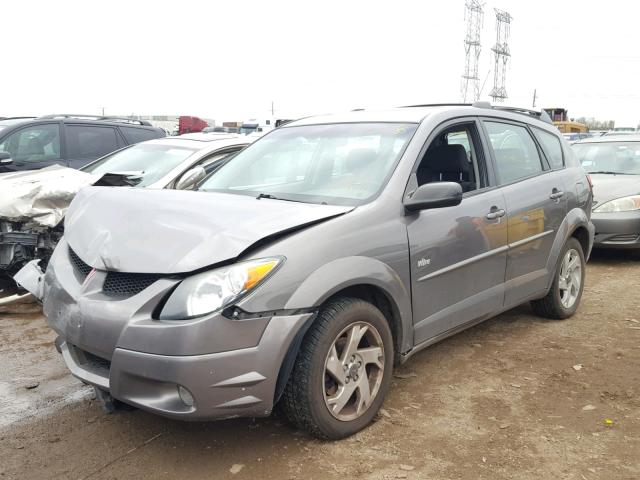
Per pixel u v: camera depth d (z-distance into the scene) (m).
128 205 3.35
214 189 4.14
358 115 4.41
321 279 2.97
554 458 3.04
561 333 4.95
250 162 4.31
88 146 8.41
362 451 3.10
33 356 4.56
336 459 3.03
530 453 3.08
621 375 4.08
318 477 2.88
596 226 7.63
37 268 4.05
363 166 3.75
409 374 4.11
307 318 2.91
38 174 6.18
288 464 2.99
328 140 4.12
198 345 2.68
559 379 4.02
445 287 3.79
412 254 3.50
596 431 3.30
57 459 3.07
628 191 7.68
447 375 4.09
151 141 7.18
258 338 2.80
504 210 4.27
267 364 2.81
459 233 3.84
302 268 2.94
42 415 3.57
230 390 2.75
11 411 3.63
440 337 3.84
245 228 2.96
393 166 3.66
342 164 3.84
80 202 3.74
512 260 4.39
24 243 5.66
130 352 2.76
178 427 3.39
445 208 3.79
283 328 2.84
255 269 2.82
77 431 3.37
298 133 4.41
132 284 2.92
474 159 4.29
